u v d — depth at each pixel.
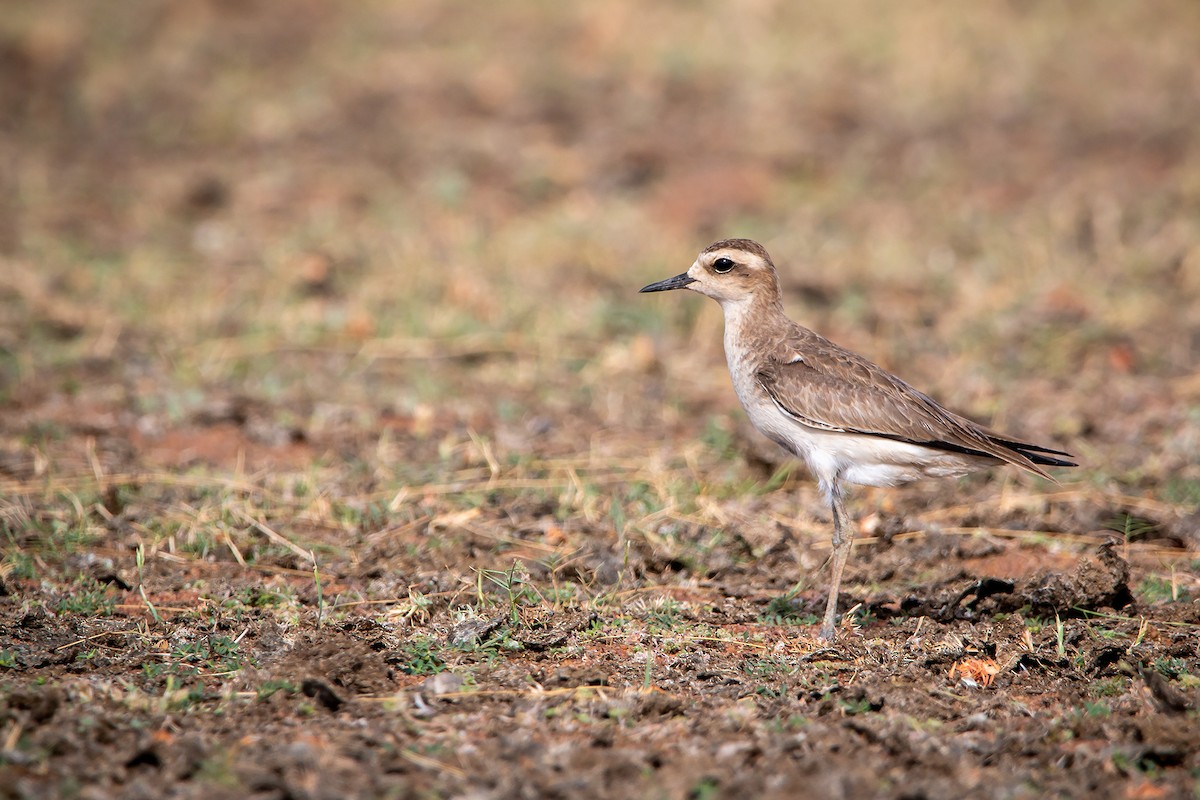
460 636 9.48
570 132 24.38
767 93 25.53
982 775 7.45
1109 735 7.96
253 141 24.33
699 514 12.21
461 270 18.72
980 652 9.41
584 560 11.07
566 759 7.53
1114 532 11.92
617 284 18.77
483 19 29.17
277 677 8.55
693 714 8.25
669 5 29.36
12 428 13.89
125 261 19.00
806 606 10.47
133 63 27.61
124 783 7.21
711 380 16.16
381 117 25.08
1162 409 15.14
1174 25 29.08
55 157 23.58
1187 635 9.65
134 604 10.22
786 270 19.20
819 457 10.53
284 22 29.53
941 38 27.70
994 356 16.66
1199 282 18.75
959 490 12.90
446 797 7.10
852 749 7.69
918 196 21.86
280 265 18.88
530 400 15.45
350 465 13.21
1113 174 22.50
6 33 28.34
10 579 10.59
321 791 7.03
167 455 13.48
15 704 7.90
